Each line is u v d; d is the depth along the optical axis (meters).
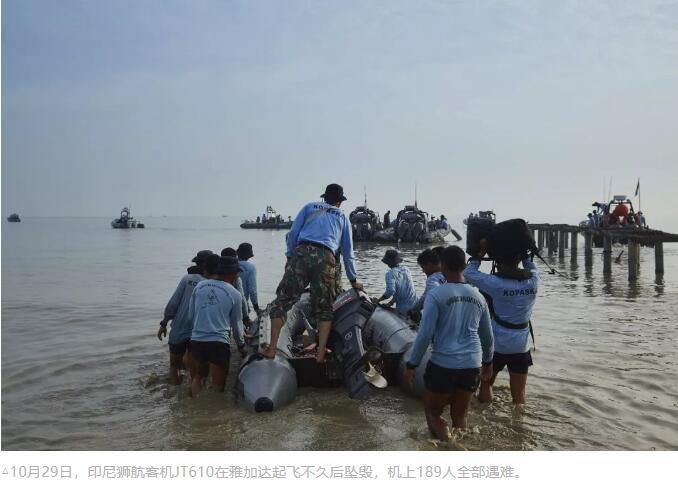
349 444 4.92
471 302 4.68
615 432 5.16
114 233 81.38
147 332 9.98
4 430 5.38
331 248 6.33
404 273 8.24
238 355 8.61
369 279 19.08
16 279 19.36
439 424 4.91
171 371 6.92
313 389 6.57
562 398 6.03
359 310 7.12
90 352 8.45
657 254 19.58
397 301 8.23
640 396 6.13
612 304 13.02
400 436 5.10
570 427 5.27
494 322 5.56
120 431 5.31
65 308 12.80
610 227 28.28
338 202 6.62
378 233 49.72
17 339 9.40
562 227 29.30
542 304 13.04
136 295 15.13
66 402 6.20
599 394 6.17
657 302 13.34
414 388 6.08
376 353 6.04
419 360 4.70
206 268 6.49
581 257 30.59
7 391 6.59
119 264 26.45
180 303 6.89
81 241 54.34
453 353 4.65
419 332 4.64
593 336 9.27
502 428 5.23
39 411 5.91
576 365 7.39
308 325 7.76
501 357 5.54
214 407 5.94
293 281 6.25
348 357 6.42
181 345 6.88
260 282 18.27
